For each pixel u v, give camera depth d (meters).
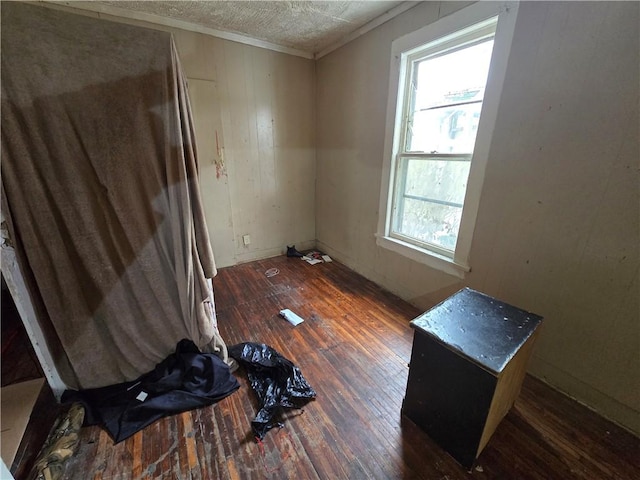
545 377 1.62
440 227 2.19
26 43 1.02
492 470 1.17
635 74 1.13
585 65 1.25
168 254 1.45
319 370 1.71
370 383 1.61
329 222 3.49
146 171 1.31
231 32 2.62
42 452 1.16
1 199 1.10
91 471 1.15
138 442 1.26
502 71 1.55
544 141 1.44
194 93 2.63
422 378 1.27
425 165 2.21
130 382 1.51
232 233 3.22
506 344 1.12
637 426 1.31
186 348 1.60
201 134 2.76
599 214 1.30
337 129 3.04
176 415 1.39
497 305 1.40
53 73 1.08
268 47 2.87
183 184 1.36
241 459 1.21
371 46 2.40
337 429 1.34
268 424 1.35
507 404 1.32
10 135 1.06
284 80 3.07
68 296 1.29
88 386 1.44
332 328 2.12
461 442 1.18
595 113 1.25
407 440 1.29
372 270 2.88
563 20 1.29
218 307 2.41
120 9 2.18
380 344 1.94
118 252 1.35
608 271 1.31
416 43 2.01
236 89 2.83
